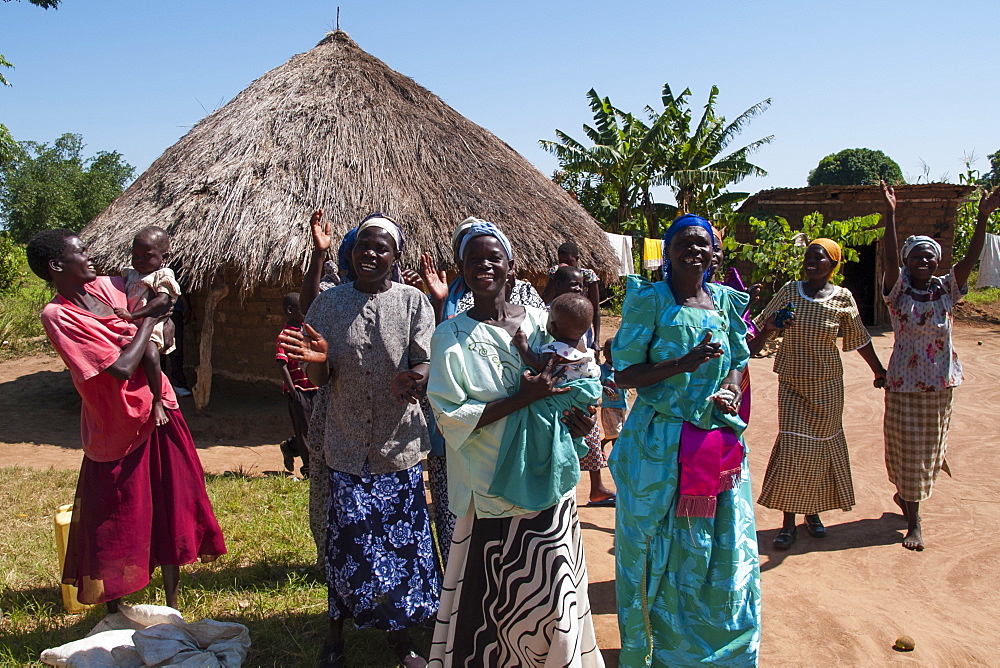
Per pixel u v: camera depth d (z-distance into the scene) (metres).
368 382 3.18
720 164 21.84
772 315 4.80
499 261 2.74
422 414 3.37
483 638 2.75
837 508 4.83
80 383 3.21
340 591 3.13
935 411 4.75
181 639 3.20
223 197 8.16
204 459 7.18
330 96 9.28
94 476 3.37
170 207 8.34
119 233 8.44
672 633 3.01
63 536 3.71
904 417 4.80
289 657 3.36
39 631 3.54
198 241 7.87
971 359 13.41
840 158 43.78
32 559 4.43
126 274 3.68
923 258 4.74
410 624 3.17
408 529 3.24
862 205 19.83
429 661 2.85
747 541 3.05
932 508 5.55
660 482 3.02
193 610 3.76
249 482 6.02
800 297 4.68
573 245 5.75
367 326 3.22
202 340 8.70
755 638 2.99
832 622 3.79
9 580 4.12
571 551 2.71
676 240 3.07
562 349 2.66
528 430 2.67
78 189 47.81
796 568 4.48
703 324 3.05
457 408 2.67
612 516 5.41
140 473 3.42
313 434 3.80
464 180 9.09
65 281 3.21
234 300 9.66
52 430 8.54
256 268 7.72
